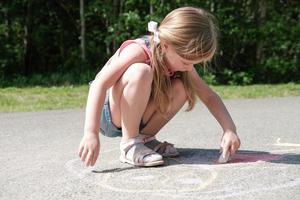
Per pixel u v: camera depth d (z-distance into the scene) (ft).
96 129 8.39
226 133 9.13
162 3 29.60
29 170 8.95
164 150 9.58
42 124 14.58
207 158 9.50
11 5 33.17
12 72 33.58
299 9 31.68
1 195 7.50
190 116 15.67
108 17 32.32
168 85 8.81
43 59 34.96
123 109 8.78
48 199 7.28
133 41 8.96
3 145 11.48
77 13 35.19
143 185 7.83
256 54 31.83
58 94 22.44
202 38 8.04
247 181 7.93
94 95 8.58
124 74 8.63
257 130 12.80
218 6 30.73
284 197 7.19
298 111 16.72
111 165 9.09
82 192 7.57
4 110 17.92
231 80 29.60
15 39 33.96
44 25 34.71
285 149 10.36
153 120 9.32
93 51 34.09
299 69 31.45
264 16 31.37
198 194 7.36
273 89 24.86
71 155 10.14
